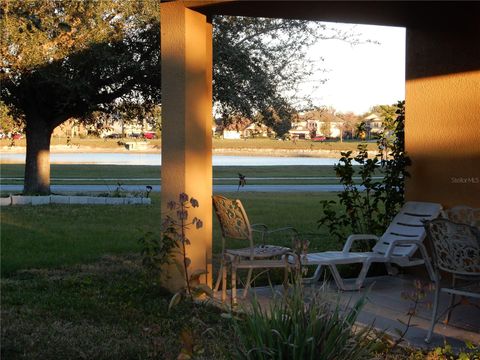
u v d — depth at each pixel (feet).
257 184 82.64
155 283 22.65
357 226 29.50
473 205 23.67
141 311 20.26
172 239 21.77
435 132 25.44
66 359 15.97
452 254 16.80
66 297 22.33
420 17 25.32
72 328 18.57
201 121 22.50
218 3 21.43
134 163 127.13
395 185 27.50
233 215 20.88
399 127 27.86
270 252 21.08
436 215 23.88
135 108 56.90
